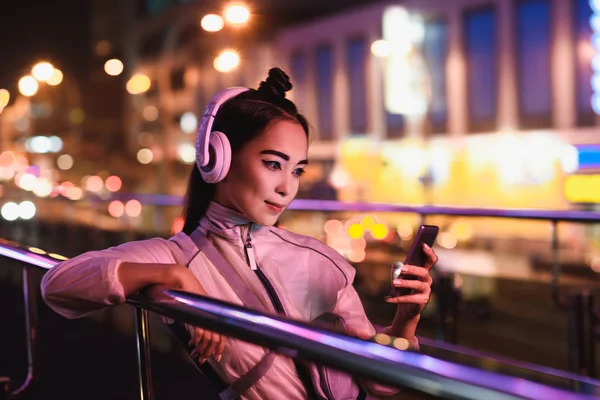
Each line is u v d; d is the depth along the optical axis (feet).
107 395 13.58
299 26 92.17
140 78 57.06
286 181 6.12
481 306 22.47
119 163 127.85
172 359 16.17
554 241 15.74
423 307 6.07
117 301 5.39
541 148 66.54
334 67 88.33
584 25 63.26
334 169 88.58
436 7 75.10
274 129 6.07
